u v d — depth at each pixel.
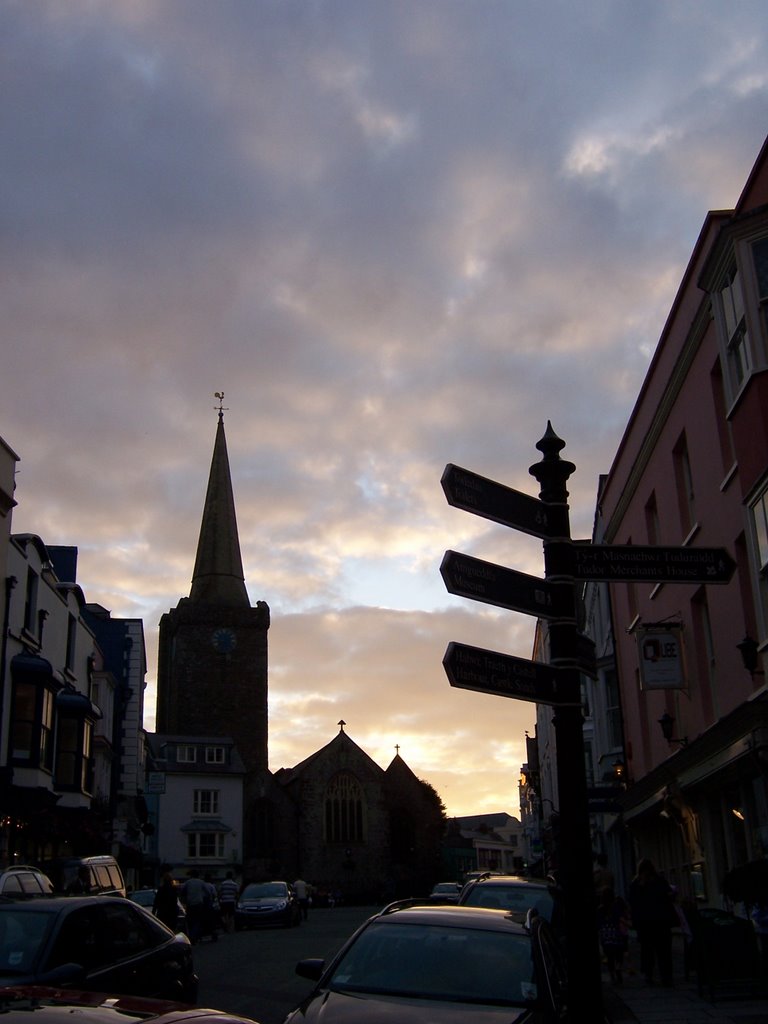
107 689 42.34
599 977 6.20
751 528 13.56
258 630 88.62
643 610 22.20
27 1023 4.64
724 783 16.05
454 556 6.22
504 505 6.78
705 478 16.59
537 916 7.86
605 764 27.16
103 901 8.82
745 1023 10.67
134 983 8.37
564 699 6.75
